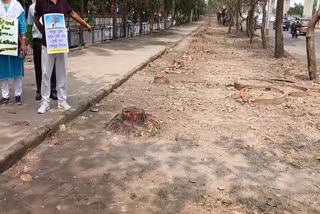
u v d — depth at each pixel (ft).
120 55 50.78
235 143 19.02
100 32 71.51
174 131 20.35
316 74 37.78
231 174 15.56
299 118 23.76
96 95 25.76
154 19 125.59
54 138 18.49
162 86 32.60
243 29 153.99
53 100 23.58
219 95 29.71
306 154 18.06
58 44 19.94
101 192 13.67
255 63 50.72
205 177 15.19
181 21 195.83
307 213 12.91
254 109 25.61
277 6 55.57
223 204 13.23
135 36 95.81
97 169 15.48
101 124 20.95
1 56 21.24
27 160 15.92
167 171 15.57
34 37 22.66
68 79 31.55
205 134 20.15
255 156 17.52
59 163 15.85
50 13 19.51
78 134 19.27
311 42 37.22
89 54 50.26
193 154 17.42
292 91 30.58
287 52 65.57
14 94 23.86
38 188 13.78
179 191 13.97
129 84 32.71
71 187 13.94
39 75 23.07
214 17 413.39
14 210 12.37
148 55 51.96
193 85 33.58
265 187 14.60
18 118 19.65
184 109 25.03
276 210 13.00
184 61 51.47
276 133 20.81
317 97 29.94
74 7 66.74
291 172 16.05
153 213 12.48
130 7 95.66
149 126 20.29
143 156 16.96
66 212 12.35
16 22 20.98
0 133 17.38
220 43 85.61
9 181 14.15
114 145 18.07
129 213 12.42
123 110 20.48
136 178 14.84
